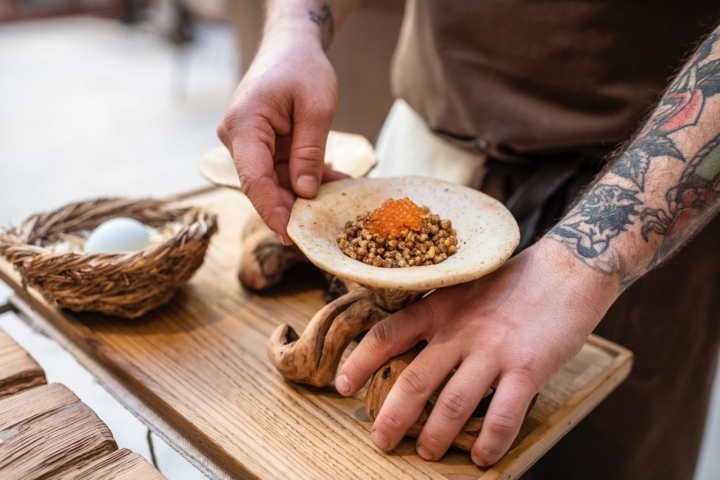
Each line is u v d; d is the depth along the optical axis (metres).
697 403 1.07
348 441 0.61
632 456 1.08
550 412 0.67
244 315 0.82
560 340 0.54
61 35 4.60
